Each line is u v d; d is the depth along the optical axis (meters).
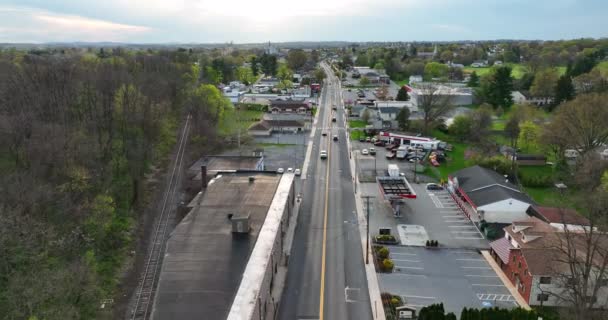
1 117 66.00
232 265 41.78
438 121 121.62
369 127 122.25
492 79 158.12
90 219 54.34
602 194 55.53
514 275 48.28
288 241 58.00
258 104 154.75
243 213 53.19
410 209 69.56
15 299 37.38
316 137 116.31
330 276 49.75
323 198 73.94
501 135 114.94
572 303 42.84
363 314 42.91
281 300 45.16
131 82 98.06
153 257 53.75
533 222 52.12
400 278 49.66
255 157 84.75
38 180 56.59
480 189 68.25
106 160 73.31
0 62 102.88
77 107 84.75
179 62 180.00
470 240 59.00
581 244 46.47
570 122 87.69
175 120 109.50
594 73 149.50
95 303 42.41
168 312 35.34
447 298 45.97
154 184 74.81
